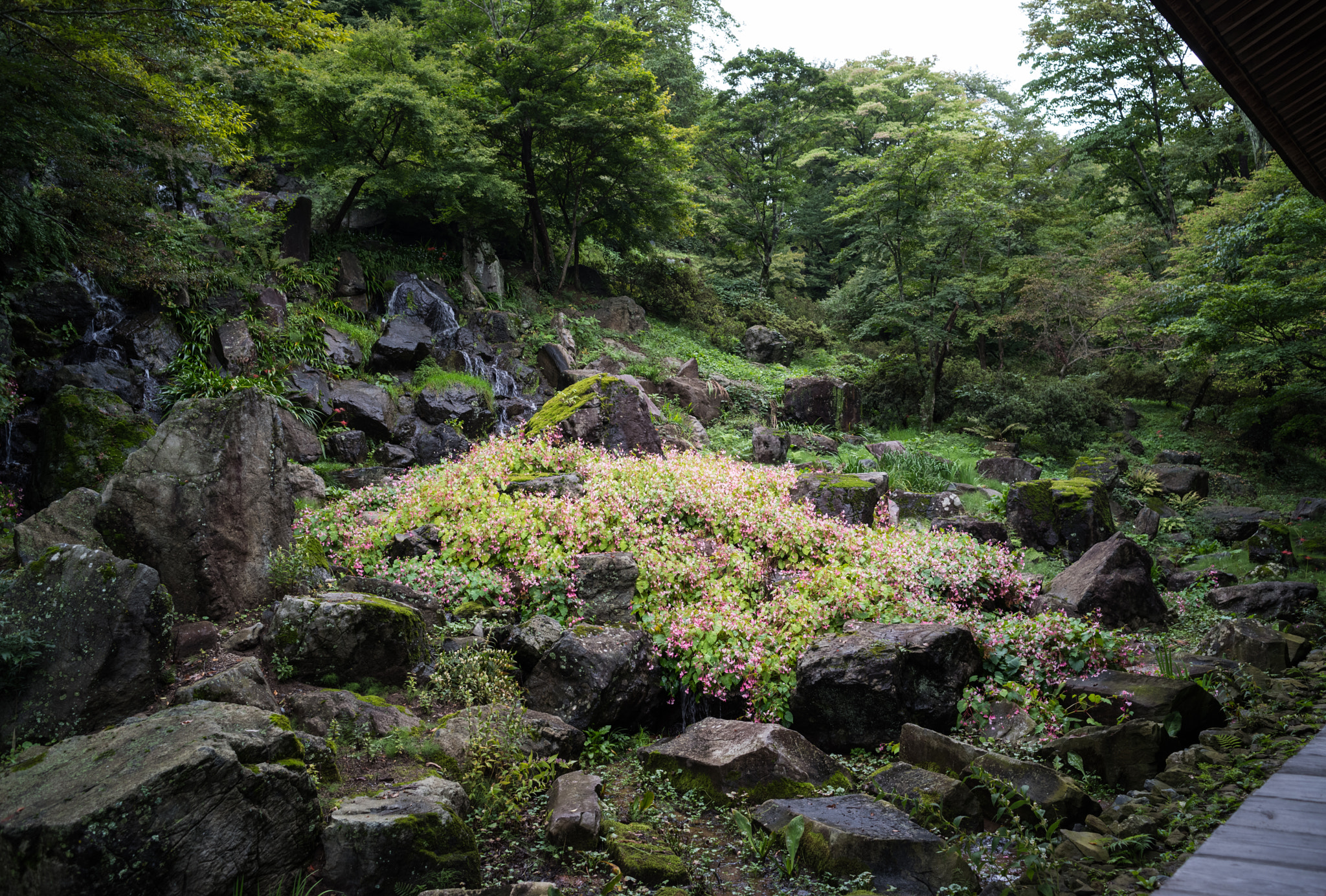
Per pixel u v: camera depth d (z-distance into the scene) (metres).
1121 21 25.62
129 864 3.20
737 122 32.47
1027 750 5.68
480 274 21.86
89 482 8.30
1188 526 15.91
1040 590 9.91
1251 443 23.61
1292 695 6.69
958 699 6.34
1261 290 14.42
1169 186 27.91
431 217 21.00
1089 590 9.52
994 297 28.28
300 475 9.38
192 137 10.75
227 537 6.14
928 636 6.37
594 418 12.27
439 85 19.62
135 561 5.82
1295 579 12.09
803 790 5.12
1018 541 12.59
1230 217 20.05
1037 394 24.05
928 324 26.02
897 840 4.14
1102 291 25.69
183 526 6.00
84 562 4.77
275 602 6.21
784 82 32.91
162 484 6.00
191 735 3.80
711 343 26.70
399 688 5.83
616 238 27.83
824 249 42.22
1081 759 5.44
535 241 24.53
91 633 4.55
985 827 4.73
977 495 16.14
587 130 23.11
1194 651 8.55
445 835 3.95
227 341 13.38
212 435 6.25
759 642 7.00
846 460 17.64
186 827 3.37
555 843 4.40
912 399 26.33
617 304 24.56
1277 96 5.47
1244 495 19.50
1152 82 26.69
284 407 12.30
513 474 9.94
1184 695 5.85
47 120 8.81
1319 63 5.09
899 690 6.22
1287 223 14.17
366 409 13.93
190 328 13.10
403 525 8.46
